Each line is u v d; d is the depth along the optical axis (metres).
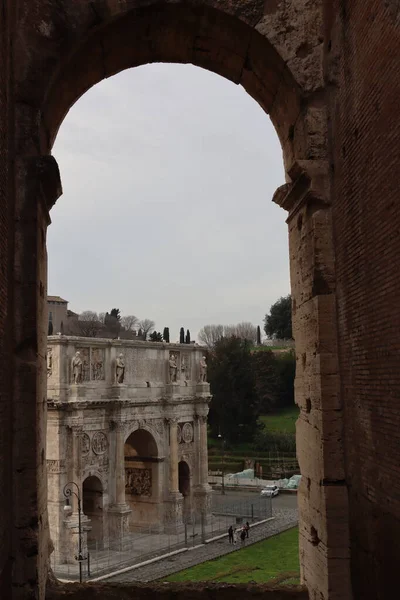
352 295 12.93
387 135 10.98
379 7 11.30
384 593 11.44
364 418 12.31
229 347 100.44
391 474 10.98
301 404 15.60
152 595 14.02
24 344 13.10
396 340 10.69
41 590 13.07
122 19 14.38
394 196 10.70
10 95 13.28
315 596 14.00
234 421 97.88
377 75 11.43
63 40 13.95
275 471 86.06
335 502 13.43
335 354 13.93
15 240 13.20
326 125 14.45
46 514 14.71
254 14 14.52
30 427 12.93
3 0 12.64
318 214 14.26
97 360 51.94
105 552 49.62
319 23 14.61
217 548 50.28
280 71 14.96
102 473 51.09
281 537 53.44
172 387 57.75
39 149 13.63
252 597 14.17
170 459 57.19
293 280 16.36
